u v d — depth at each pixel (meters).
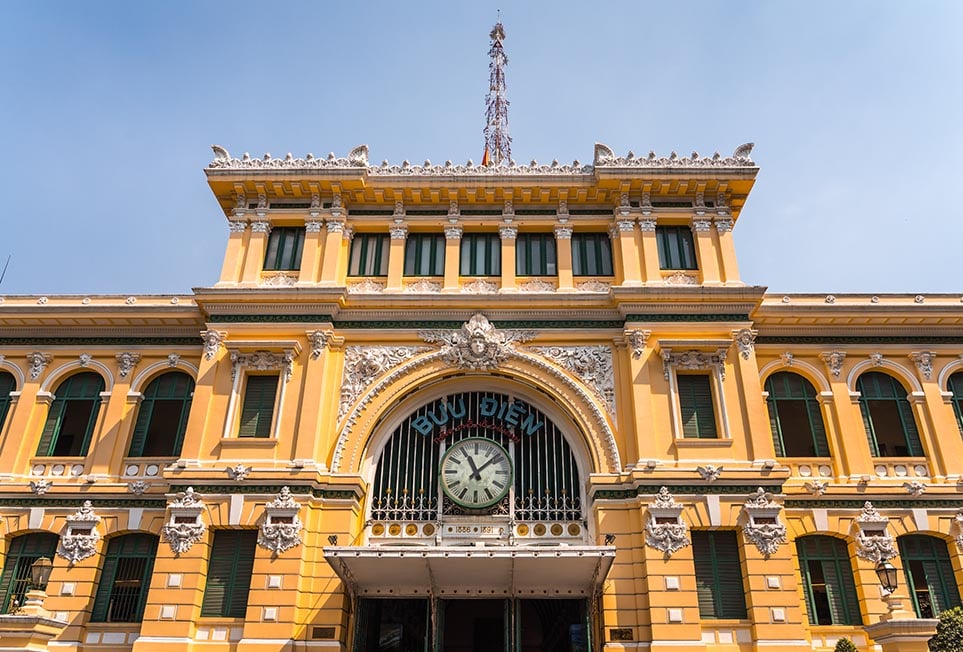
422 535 22.48
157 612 20.59
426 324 24.80
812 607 22.33
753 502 21.59
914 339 25.92
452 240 26.17
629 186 26.16
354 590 21.30
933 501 23.39
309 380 23.48
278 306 24.58
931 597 22.52
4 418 25.50
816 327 25.94
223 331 24.36
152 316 26.14
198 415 23.22
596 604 21.56
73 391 26.09
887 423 25.17
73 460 24.61
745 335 23.94
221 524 21.70
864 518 22.84
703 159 26.34
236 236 26.16
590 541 22.11
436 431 24.05
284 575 20.86
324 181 26.19
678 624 20.20
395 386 23.88
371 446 23.59
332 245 25.78
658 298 24.39
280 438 22.83
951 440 24.47
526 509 22.64
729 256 25.53
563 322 24.70
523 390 24.19
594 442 22.92
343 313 24.88
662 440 22.75
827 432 24.80
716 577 21.27
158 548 21.75
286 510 21.58
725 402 23.20
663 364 23.67
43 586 21.50
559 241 26.12
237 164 26.52
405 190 26.36
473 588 21.72
